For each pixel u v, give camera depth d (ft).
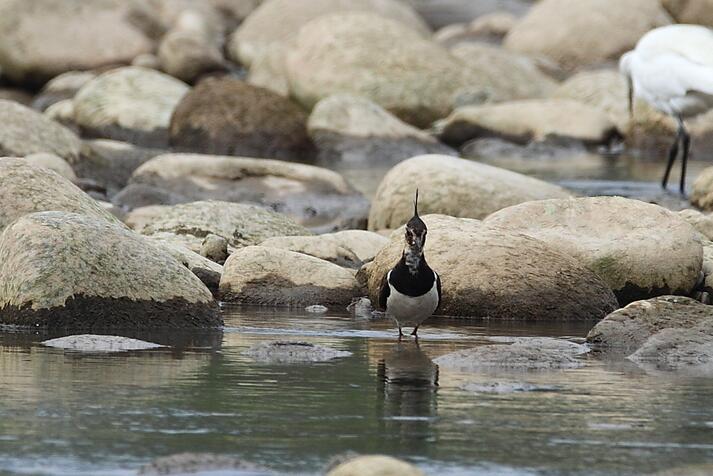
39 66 132.98
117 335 40.19
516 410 30.73
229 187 72.54
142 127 107.45
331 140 102.17
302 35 116.78
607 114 108.06
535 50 140.67
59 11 136.05
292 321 44.60
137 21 139.44
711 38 77.61
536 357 37.09
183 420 29.14
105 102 109.81
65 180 47.67
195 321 42.22
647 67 78.07
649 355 38.19
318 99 113.09
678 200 74.08
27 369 34.35
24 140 77.05
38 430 28.02
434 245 47.80
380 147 100.99
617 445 27.73
